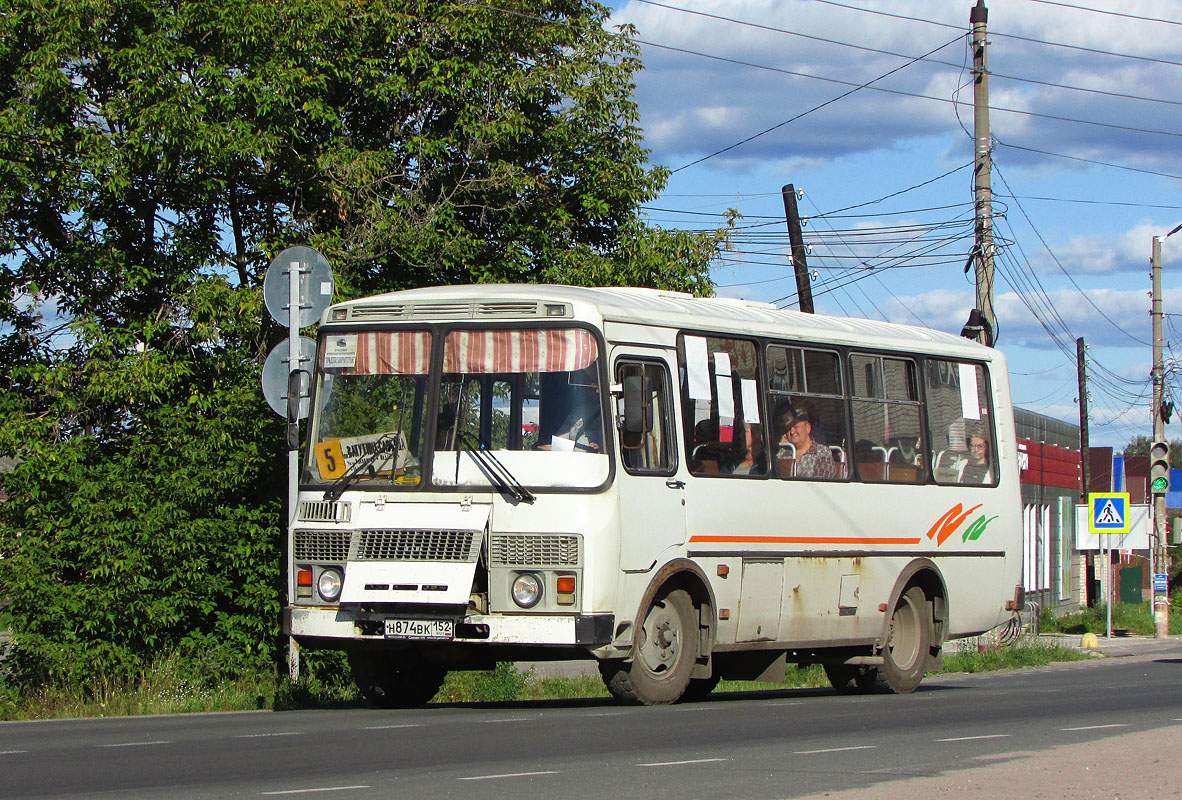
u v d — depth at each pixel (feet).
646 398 44.42
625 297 46.14
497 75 74.90
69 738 36.60
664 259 79.15
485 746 33.86
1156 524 135.54
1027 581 157.07
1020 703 49.62
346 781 28.07
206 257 69.00
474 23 74.02
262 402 62.85
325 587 43.21
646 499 43.55
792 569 49.70
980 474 59.31
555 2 79.92
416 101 74.33
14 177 64.39
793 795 26.76
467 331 43.55
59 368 65.92
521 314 43.24
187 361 66.44
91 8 65.00
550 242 77.77
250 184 70.59
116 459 62.64
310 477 44.27
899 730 38.91
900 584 54.49
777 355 50.19
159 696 54.08
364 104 75.10
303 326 52.16
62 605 59.00
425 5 75.25
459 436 42.80
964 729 39.34
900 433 55.42
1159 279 134.41
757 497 48.21
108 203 68.69
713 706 46.39
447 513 42.24
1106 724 41.19
